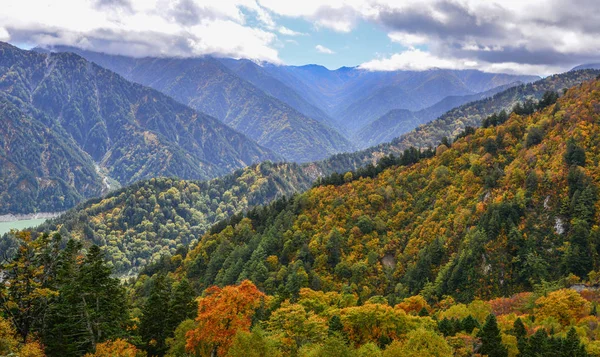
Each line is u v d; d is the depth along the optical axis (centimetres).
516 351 7188
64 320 6806
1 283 6556
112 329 7306
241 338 6044
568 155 15688
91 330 6644
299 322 7169
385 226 18612
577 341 6675
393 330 7669
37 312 6988
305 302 9344
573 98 19675
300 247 18300
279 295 9862
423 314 9581
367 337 7631
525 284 13350
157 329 8319
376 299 10431
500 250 14225
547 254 13738
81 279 6731
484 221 15125
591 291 11019
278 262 18000
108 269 7075
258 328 6331
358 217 19050
